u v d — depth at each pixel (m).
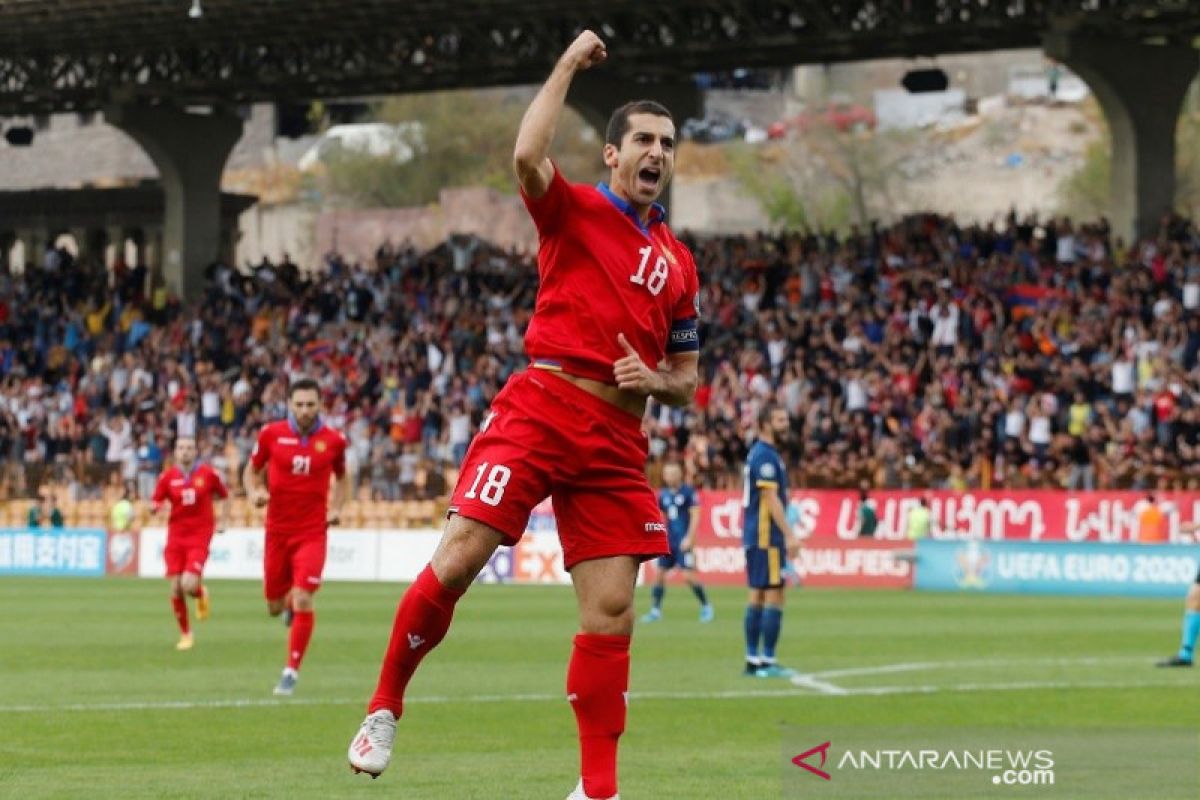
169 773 16.92
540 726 20.86
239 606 46.47
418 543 63.28
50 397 79.62
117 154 137.12
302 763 17.66
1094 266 65.81
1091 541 54.25
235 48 84.62
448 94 169.25
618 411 11.95
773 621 27.62
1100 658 30.55
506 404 11.99
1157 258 63.34
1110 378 60.28
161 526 72.25
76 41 84.12
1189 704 23.12
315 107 167.88
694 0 70.25
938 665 29.14
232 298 84.00
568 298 11.95
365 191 164.25
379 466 70.06
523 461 11.80
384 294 81.06
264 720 21.42
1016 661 29.92
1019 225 70.50
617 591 11.92
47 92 89.69
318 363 77.12
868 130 153.00
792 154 153.75
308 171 165.00
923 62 155.88
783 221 150.62
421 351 75.00
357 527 68.94
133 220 102.62
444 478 68.56
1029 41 71.38
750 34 72.94
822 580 58.25
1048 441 59.00
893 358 64.25
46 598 50.84
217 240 90.31
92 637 35.56
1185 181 139.12
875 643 34.06
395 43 81.38
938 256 70.50
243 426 75.62
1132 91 68.12
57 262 91.44
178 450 32.59
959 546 55.75
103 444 75.75
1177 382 57.34
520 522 11.89
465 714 22.08
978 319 64.06
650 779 16.58
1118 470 56.41
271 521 25.27
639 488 12.05
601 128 78.06
